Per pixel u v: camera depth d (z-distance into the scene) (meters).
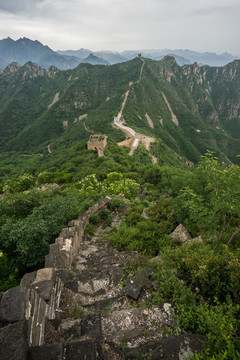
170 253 6.91
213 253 6.04
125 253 8.00
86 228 11.28
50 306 4.46
